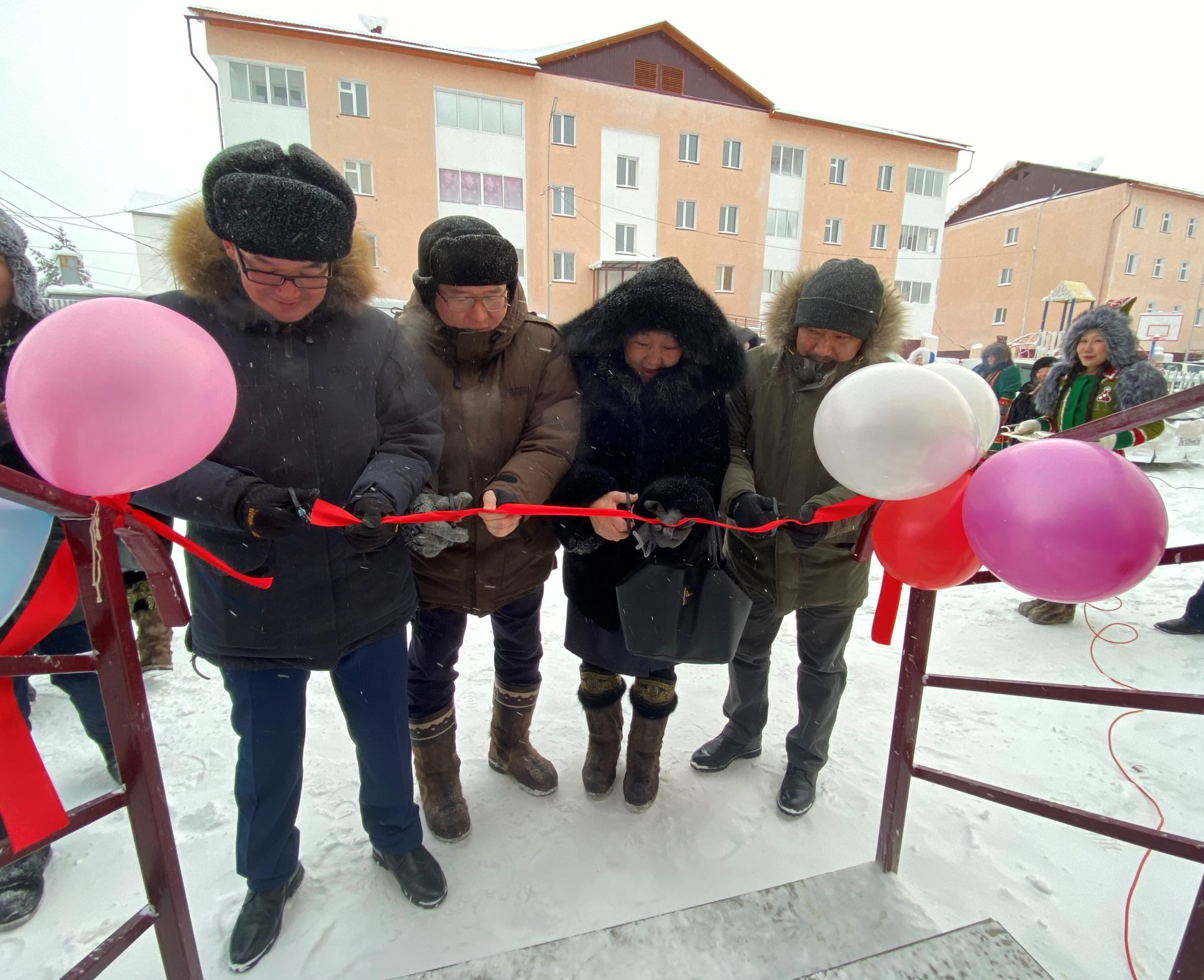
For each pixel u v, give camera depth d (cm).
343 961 152
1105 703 124
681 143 1945
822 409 128
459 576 177
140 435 86
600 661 189
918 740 238
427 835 191
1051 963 150
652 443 180
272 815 152
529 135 1775
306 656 144
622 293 170
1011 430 413
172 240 125
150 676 276
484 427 173
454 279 151
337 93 1608
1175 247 2719
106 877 176
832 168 2125
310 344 136
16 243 151
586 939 141
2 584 89
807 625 199
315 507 116
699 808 203
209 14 1482
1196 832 191
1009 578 113
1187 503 563
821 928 146
